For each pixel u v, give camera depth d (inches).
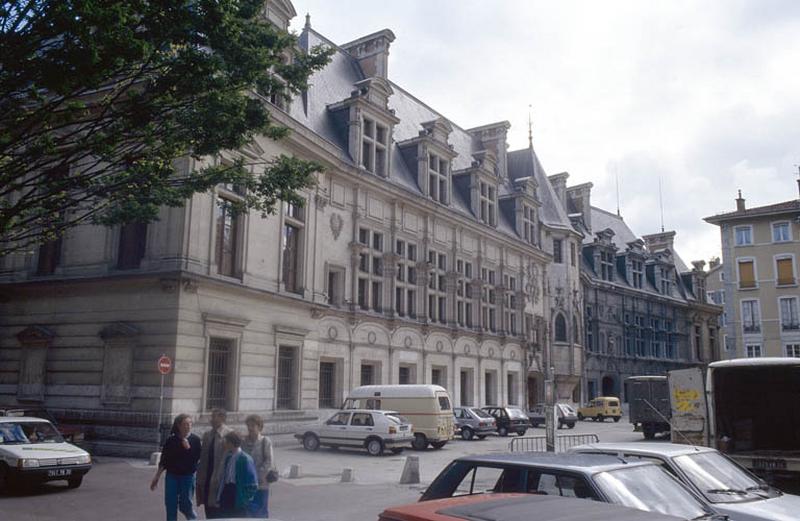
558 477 245.3
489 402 1646.2
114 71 432.5
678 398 739.4
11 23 373.1
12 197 897.5
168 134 471.5
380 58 1512.1
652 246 3021.7
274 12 1045.2
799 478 552.4
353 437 924.0
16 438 588.7
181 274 818.8
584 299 2262.6
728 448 572.1
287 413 1000.2
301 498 564.7
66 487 590.2
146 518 470.6
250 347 938.1
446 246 1519.4
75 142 520.7
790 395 623.5
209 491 330.0
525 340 1776.6
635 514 157.9
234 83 471.2
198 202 861.8
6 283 953.5
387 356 1301.7
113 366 853.2
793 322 2055.9
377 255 1312.7
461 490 265.7
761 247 2139.5
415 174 1494.8
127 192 510.0
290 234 1071.6
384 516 185.5
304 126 1059.9
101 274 884.6
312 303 1071.0
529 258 1875.0
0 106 437.4
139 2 399.5
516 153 2142.0
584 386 2124.8
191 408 830.5
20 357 941.2
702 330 2945.4
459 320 1546.5
